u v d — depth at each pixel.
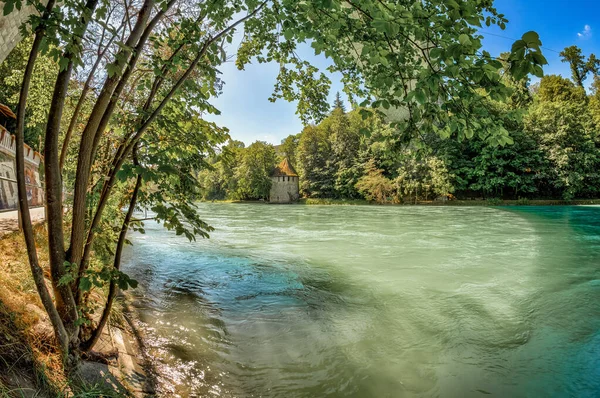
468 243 11.97
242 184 60.22
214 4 2.34
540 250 10.54
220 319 4.90
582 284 6.80
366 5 1.83
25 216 1.77
